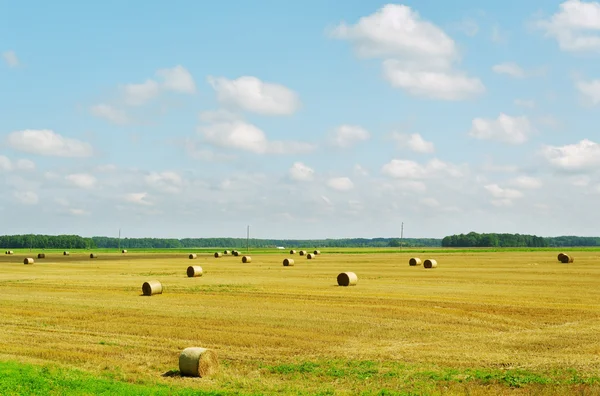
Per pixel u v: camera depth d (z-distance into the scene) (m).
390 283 49.44
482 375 18.30
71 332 26.77
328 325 27.97
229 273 63.84
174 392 16.41
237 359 21.34
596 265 72.06
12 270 72.81
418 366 19.88
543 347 22.84
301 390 17.12
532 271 62.19
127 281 53.66
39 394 15.62
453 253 124.50
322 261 91.38
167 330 27.00
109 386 16.77
